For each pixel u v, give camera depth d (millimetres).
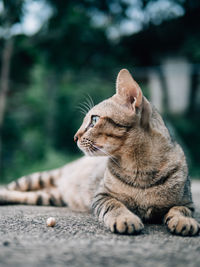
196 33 2518
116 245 453
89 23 1973
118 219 523
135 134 599
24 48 1851
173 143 628
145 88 2682
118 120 607
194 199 884
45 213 665
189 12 2424
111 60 2322
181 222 516
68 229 527
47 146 1959
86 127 645
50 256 412
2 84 1854
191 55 2572
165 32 2508
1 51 1896
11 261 398
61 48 1898
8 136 2021
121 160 610
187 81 2635
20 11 1602
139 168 597
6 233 499
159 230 542
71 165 838
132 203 606
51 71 2053
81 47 2004
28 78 2191
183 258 414
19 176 1760
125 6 2295
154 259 410
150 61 2715
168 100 2678
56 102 2262
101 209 586
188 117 2641
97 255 418
